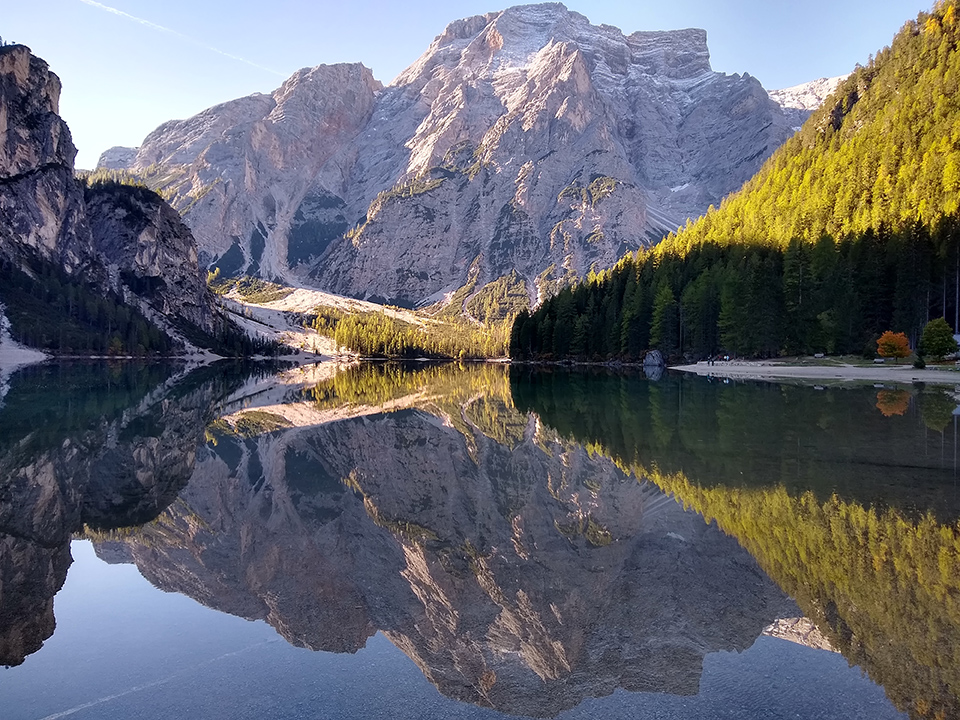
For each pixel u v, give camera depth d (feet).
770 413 128.36
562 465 83.87
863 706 26.07
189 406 175.83
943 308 288.71
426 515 62.23
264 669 30.86
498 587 42.57
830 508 55.93
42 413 149.48
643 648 32.48
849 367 270.46
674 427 113.19
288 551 51.47
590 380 278.67
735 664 30.01
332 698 27.78
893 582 39.19
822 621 34.65
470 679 29.58
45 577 45.47
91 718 26.14
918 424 106.42
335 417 148.05
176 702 27.53
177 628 36.24
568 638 34.19
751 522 53.06
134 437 113.29
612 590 40.81
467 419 141.28
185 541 54.24
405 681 29.45
